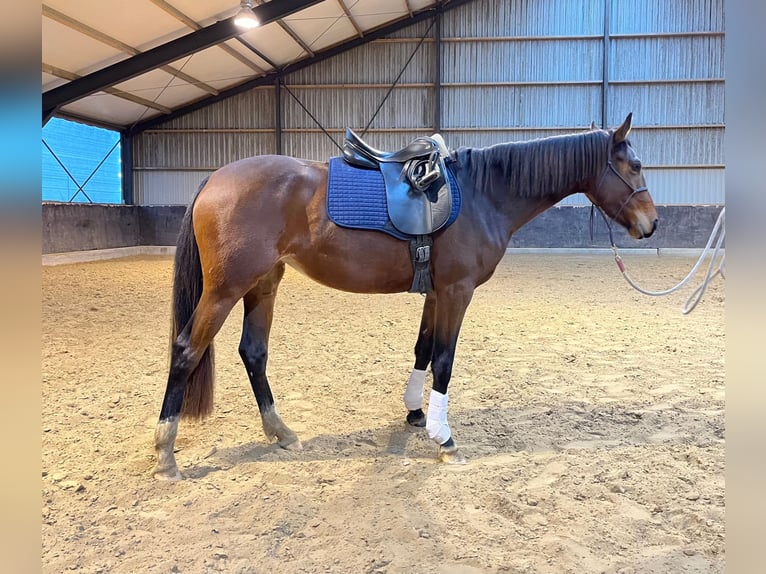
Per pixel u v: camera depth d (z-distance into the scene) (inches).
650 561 70.7
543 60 524.4
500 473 95.2
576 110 525.3
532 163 103.2
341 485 91.0
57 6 308.3
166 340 190.5
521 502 85.4
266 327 108.2
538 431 114.6
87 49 359.9
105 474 94.0
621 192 107.1
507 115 532.1
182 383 94.0
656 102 514.6
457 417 122.6
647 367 160.2
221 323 93.0
